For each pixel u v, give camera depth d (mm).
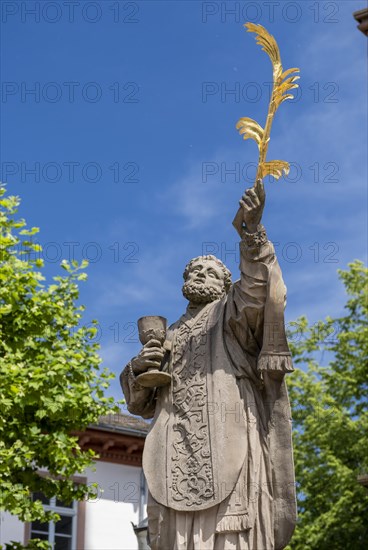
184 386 12227
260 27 12445
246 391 12047
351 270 41188
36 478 27047
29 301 27297
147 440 12180
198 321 12516
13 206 27938
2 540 39656
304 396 39281
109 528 41750
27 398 26125
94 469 27266
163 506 11875
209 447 11852
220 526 11609
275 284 11828
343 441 37969
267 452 11914
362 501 36594
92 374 27266
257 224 11977
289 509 11766
